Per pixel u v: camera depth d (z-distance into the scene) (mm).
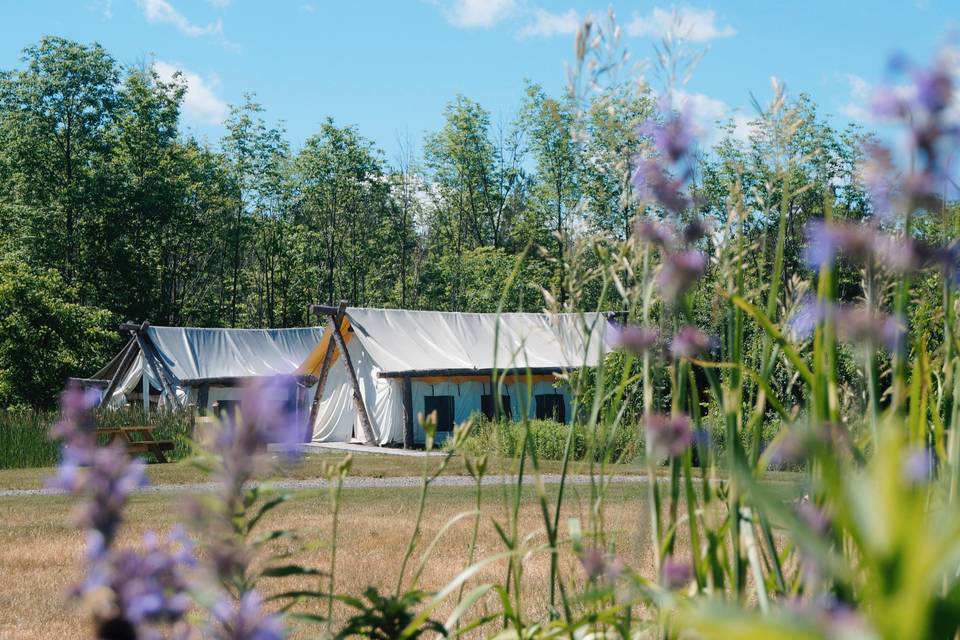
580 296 2244
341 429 29391
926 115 1126
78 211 44844
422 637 4844
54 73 44750
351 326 28016
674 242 1821
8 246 43188
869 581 1470
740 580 1928
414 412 26828
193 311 51438
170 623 1243
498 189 56688
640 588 1812
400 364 26812
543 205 48750
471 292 51281
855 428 1964
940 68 1101
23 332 31891
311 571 1897
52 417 21188
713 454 2141
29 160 44406
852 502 846
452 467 18031
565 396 25312
